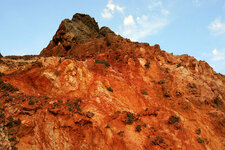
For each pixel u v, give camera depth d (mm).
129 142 21094
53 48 46750
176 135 24000
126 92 29203
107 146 20625
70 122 20859
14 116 19141
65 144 19688
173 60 41781
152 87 33406
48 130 19797
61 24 46312
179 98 31766
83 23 51969
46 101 22062
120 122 23359
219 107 34844
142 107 28625
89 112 22609
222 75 47594
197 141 25141
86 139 20641
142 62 36969
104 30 52750
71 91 25562
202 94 34219
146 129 23750
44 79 25328
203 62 45344
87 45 42438
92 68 31375
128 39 42875
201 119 29609
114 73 31672
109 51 37688
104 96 26266
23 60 31062
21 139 18562
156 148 21281
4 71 26094
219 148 26312
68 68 27078
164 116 26672
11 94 21969
